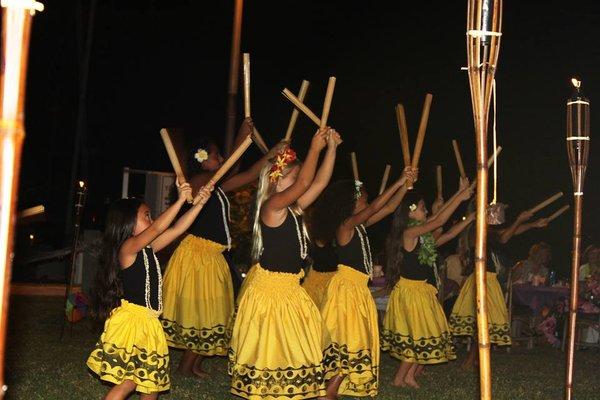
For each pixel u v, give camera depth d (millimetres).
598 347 10562
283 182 5273
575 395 7438
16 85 1797
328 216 6531
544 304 11133
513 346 10930
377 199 6188
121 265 5109
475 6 2984
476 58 2998
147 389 5043
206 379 7250
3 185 1802
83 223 21000
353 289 6340
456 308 8828
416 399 6887
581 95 4254
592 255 11211
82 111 19484
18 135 1805
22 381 6672
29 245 15070
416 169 6273
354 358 6211
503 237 8938
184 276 7090
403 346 7348
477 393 7254
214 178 5223
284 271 5285
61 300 12555
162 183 10656
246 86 6699
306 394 5211
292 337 5223
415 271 7414
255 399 5156
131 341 5043
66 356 7887
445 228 13641
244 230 9633
